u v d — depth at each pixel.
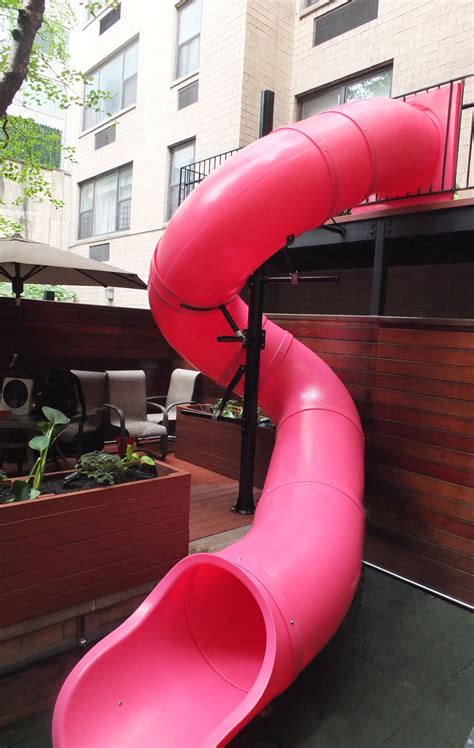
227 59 8.40
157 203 10.34
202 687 1.94
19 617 2.15
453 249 5.51
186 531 2.70
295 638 1.81
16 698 2.18
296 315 4.13
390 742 2.01
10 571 2.11
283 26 8.50
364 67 7.56
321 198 2.97
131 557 2.49
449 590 3.12
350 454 2.92
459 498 3.09
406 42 7.00
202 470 4.86
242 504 3.76
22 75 5.35
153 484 2.54
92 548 2.35
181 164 9.88
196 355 3.62
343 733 2.05
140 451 5.33
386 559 3.45
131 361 6.63
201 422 4.95
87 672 1.72
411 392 3.36
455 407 3.12
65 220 13.73
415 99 4.18
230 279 3.04
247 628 2.23
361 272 7.38
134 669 1.87
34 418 4.08
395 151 3.34
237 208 2.79
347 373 3.77
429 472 3.25
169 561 2.64
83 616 2.37
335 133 3.04
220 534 3.36
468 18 6.34
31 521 2.15
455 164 4.08
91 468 2.69
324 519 2.36
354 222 5.10
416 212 4.51
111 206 12.05
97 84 12.23
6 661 2.15
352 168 3.06
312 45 8.32
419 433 3.31
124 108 11.32
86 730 1.64
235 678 2.00
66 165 14.44
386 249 4.89
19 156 10.07
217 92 8.65
